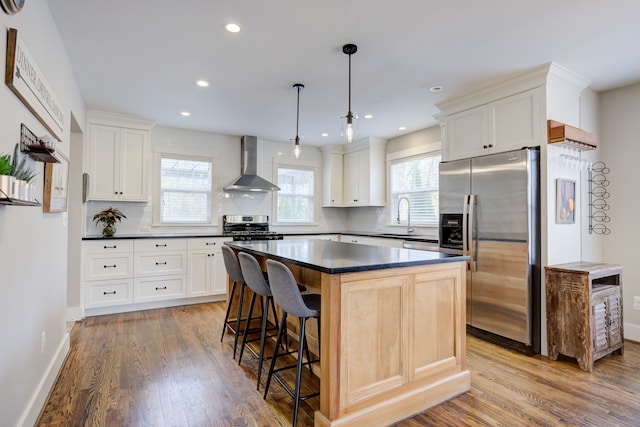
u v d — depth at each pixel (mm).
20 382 1728
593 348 2719
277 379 2322
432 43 2604
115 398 2223
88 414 2043
